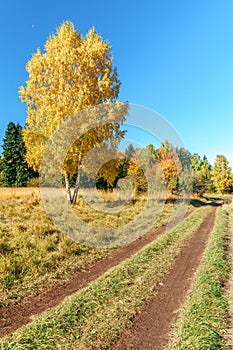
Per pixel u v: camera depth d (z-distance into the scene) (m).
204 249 8.84
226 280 5.78
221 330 3.82
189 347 3.45
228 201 32.00
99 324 4.13
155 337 3.85
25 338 3.70
